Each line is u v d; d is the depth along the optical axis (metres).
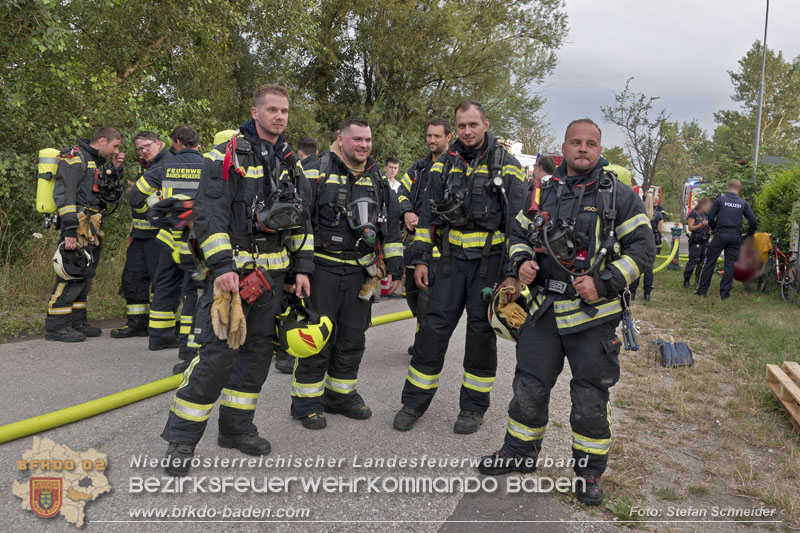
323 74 18.72
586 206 2.96
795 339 6.66
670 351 5.61
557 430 3.94
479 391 3.87
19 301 6.95
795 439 3.93
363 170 3.93
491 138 3.86
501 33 20.70
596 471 3.02
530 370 3.14
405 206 4.86
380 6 17.81
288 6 13.12
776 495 3.10
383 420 4.03
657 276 13.35
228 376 3.13
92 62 9.94
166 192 4.60
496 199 3.72
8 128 7.93
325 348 3.77
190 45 11.02
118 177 6.04
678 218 45.41
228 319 2.98
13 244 7.96
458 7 18.59
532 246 3.15
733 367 5.64
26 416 3.83
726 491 3.21
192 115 10.88
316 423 3.82
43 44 7.40
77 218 5.56
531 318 3.15
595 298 2.83
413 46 18.02
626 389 4.89
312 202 3.73
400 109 19.81
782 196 10.77
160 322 5.43
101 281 8.08
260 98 3.15
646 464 3.50
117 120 9.19
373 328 6.81
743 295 10.32
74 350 5.41
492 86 19.92
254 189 3.14
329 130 18.92
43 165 5.62
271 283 3.14
